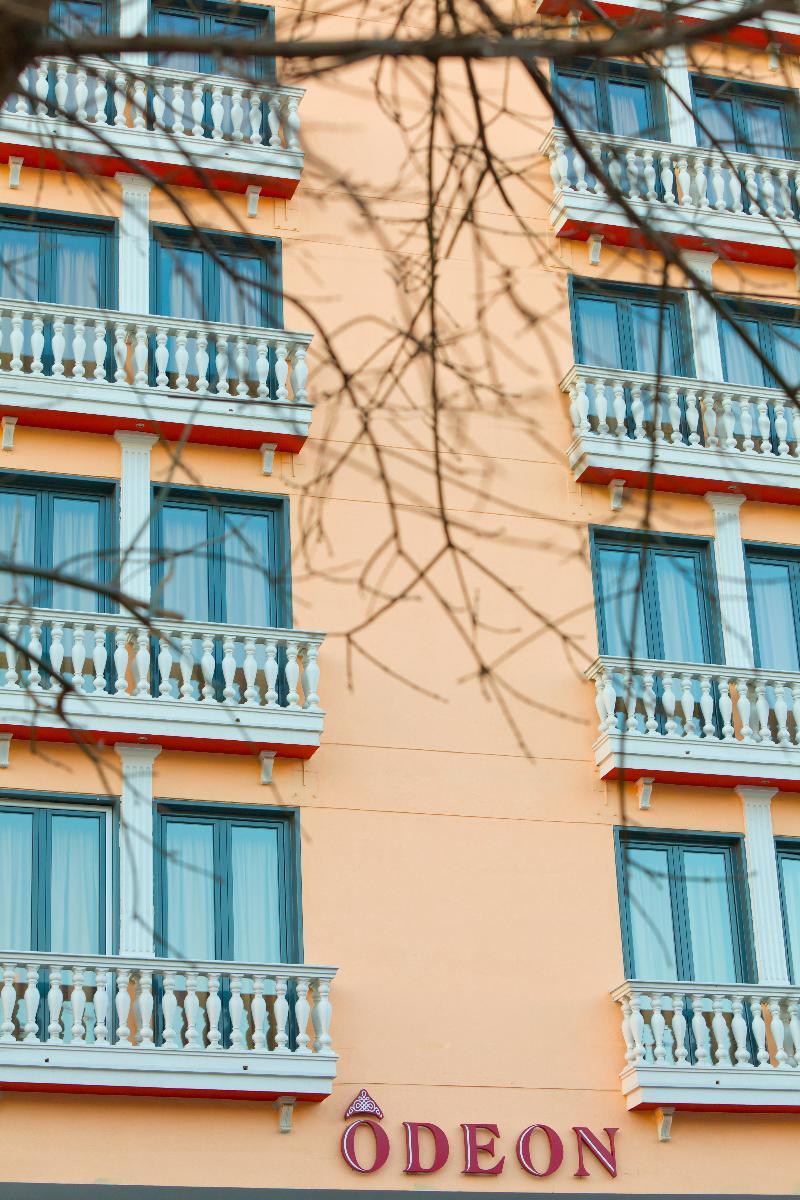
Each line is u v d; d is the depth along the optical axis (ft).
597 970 101.19
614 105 119.85
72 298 108.27
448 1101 96.53
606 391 114.62
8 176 109.09
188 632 100.17
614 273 117.50
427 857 101.24
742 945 104.73
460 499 109.50
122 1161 91.20
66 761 98.17
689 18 110.83
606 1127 97.81
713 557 112.57
